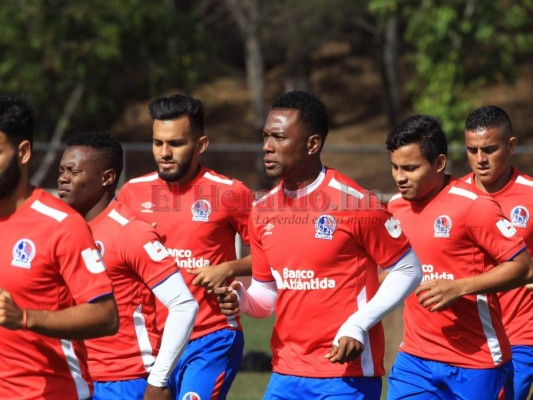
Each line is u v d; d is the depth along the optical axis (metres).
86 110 72.19
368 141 99.38
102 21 69.75
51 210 13.84
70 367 14.30
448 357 19.42
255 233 17.97
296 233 17.27
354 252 17.19
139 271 17.98
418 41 67.56
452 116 64.31
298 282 17.33
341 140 100.06
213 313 20.67
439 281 17.97
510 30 77.00
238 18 90.56
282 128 17.08
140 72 75.75
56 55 69.31
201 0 100.75
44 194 14.05
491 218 18.64
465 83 67.19
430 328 19.58
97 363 18.55
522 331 22.05
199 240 20.78
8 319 12.89
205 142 21.17
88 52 69.81
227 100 106.94
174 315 17.80
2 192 13.62
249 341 40.69
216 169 83.44
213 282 19.55
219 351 20.55
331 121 104.88
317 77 113.62
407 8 66.81
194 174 21.12
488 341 19.27
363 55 116.94
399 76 105.19
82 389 14.47
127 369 18.50
